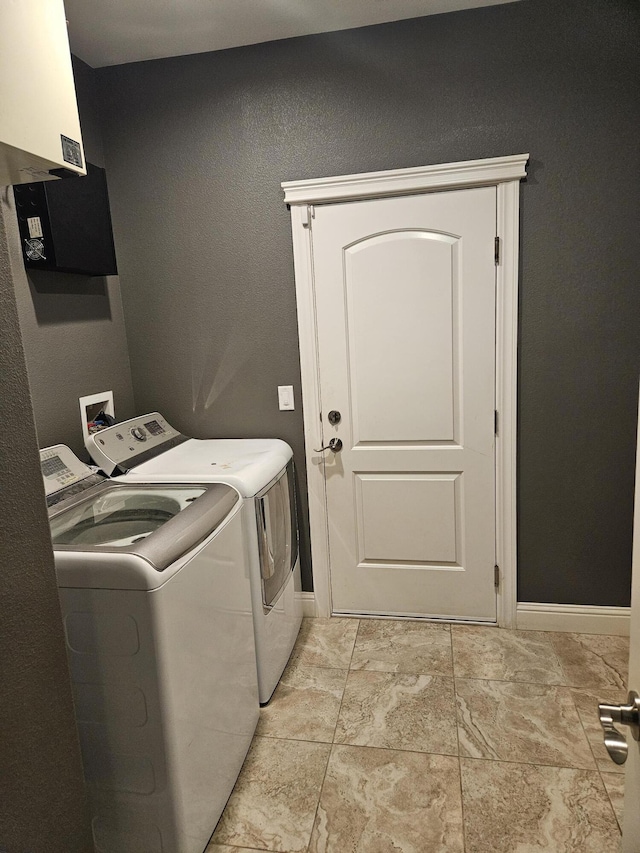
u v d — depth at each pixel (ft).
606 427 7.82
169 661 4.48
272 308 8.49
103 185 7.73
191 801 4.81
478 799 5.50
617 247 7.39
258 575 6.66
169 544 4.64
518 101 7.34
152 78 8.23
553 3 7.07
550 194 7.44
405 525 8.67
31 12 3.26
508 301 7.73
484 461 8.23
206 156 8.27
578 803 5.40
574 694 6.93
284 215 8.21
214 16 7.11
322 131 7.90
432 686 7.21
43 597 2.92
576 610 8.28
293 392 8.66
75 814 3.14
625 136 7.15
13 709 2.68
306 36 7.74
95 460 7.04
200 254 8.54
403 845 5.07
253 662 6.50
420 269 7.95
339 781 5.80
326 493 8.81
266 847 5.13
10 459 2.71
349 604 9.05
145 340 8.92
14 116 3.11
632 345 7.57
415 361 8.20
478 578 8.56
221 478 6.56
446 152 7.62
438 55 7.45
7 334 2.71
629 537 8.00
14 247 6.45
